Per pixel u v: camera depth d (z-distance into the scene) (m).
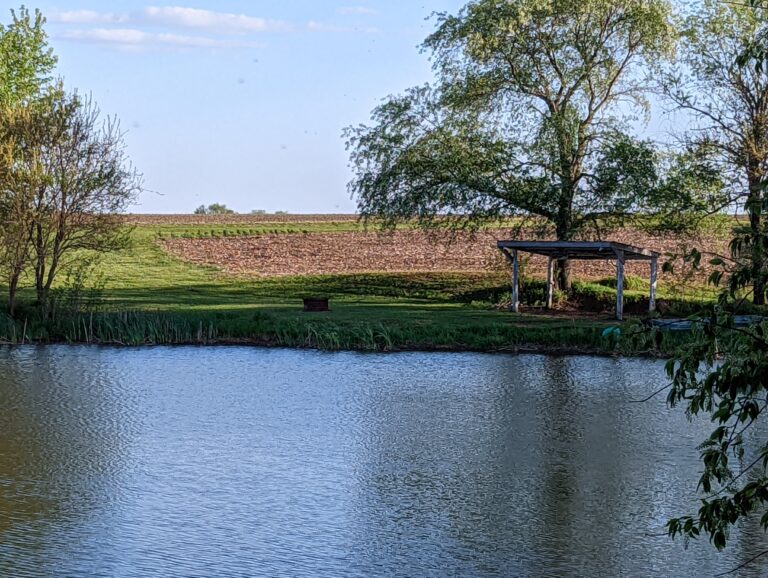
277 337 35.00
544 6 41.66
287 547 14.48
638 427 22.34
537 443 20.83
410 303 46.44
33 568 13.41
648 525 15.59
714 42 40.38
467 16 43.66
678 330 30.30
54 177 36.19
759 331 7.61
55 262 36.88
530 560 14.02
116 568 13.45
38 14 50.19
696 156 40.00
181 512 16.06
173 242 69.94
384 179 44.78
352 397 25.64
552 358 32.06
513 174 43.47
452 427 22.28
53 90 37.84
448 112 44.88
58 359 31.55
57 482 17.69
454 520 15.80
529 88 44.25
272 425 22.38
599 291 45.47
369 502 16.69
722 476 8.00
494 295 47.53
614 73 44.28
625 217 43.09
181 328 35.69
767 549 14.45
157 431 21.73
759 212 7.57
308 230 76.81
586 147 44.22
